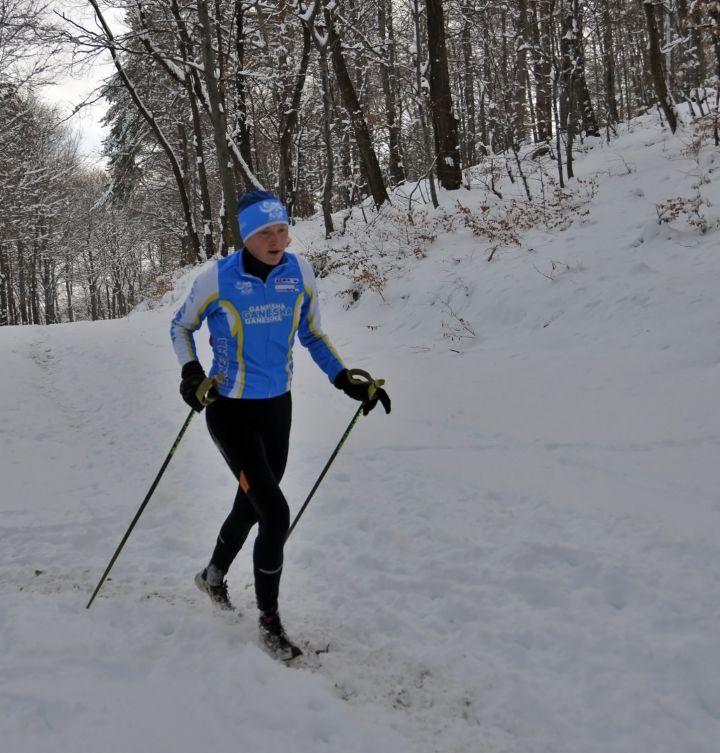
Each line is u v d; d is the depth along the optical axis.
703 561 3.43
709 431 5.10
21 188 27.27
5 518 4.60
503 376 7.12
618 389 6.19
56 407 7.88
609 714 2.57
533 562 3.62
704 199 9.79
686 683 2.67
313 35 14.46
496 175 14.77
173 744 2.27
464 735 2.52
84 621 3.13
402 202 15.80
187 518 4.55
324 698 2.54
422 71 15.58
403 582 3.58
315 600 3.51
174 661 2.78
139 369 9.59
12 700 2.46
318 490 4.80
